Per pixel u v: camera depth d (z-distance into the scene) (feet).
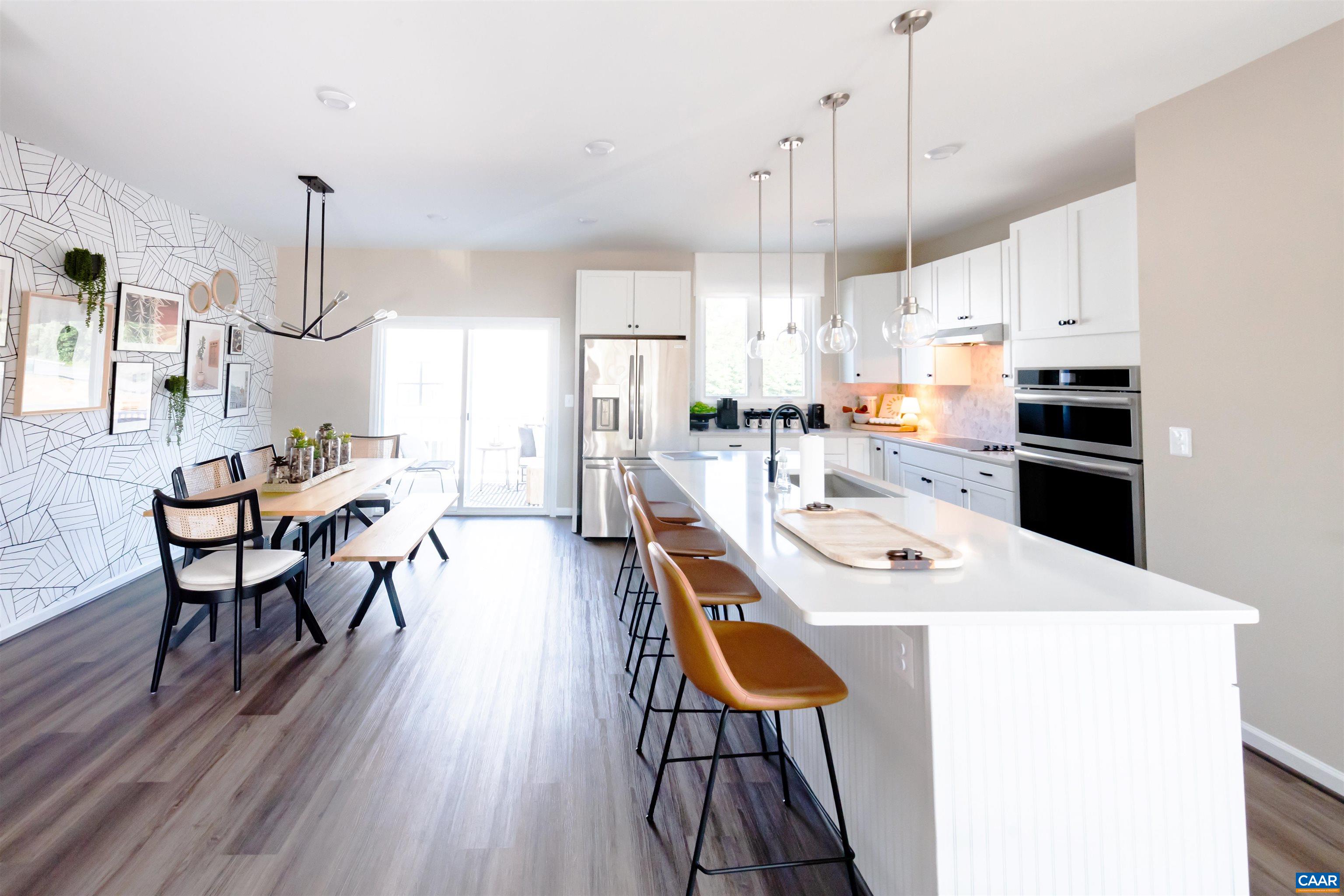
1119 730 4.22
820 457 7.68
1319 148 6.76
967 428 16.53
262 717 7.94
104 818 6.01
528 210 14.75
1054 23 7.14
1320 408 6.74
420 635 10.68
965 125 9.92
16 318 10.48
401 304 19.27
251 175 12.32
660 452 13.80
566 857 5.63
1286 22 6.77
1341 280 6.56
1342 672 6.62
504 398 20.22
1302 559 6.93
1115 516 9.41
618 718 8.05
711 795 4.90
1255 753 7.42
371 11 7.02
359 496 11.34
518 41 7.60
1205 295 7.97
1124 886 4.21
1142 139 8.96
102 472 12.48
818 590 4.45
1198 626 4.25
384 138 10.48
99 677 8.97
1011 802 4.16
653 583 6.41
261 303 18.20
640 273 17.84
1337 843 5.82
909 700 4.50
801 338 10.61
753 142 10.59
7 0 6.82
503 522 19.38
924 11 6.91
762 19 7.14
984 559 5.30
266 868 5.43
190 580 8.71
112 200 12.50
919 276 16.49
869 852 5.21
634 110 9.41
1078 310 10.25
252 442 18.01
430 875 5.39
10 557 10.50
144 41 7.61
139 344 13.30
